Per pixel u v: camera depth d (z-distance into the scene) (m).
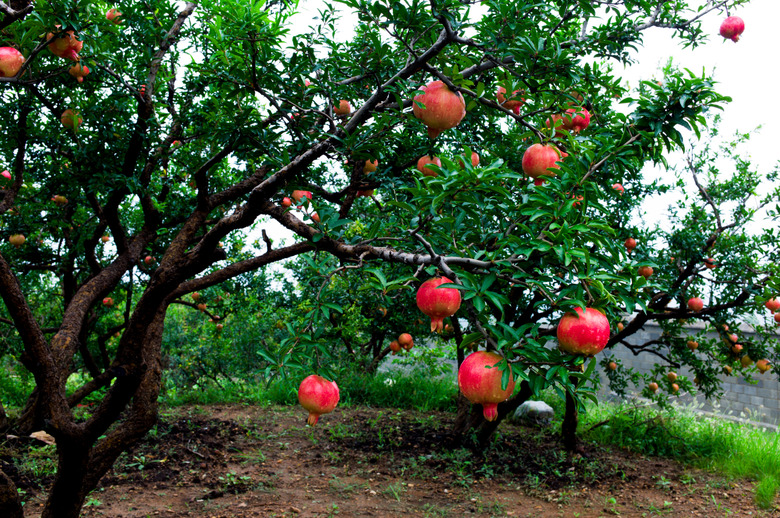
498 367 1.36
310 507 4.64
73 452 2.42
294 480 5.42
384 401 9.49
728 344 6.78
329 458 6.20
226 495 4.87
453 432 6.79
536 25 2.42
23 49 2.63
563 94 2.05
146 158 5.02
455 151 3.63
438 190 1.76
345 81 2.70
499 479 5.68
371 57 2.73
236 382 10.89
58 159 4.94
